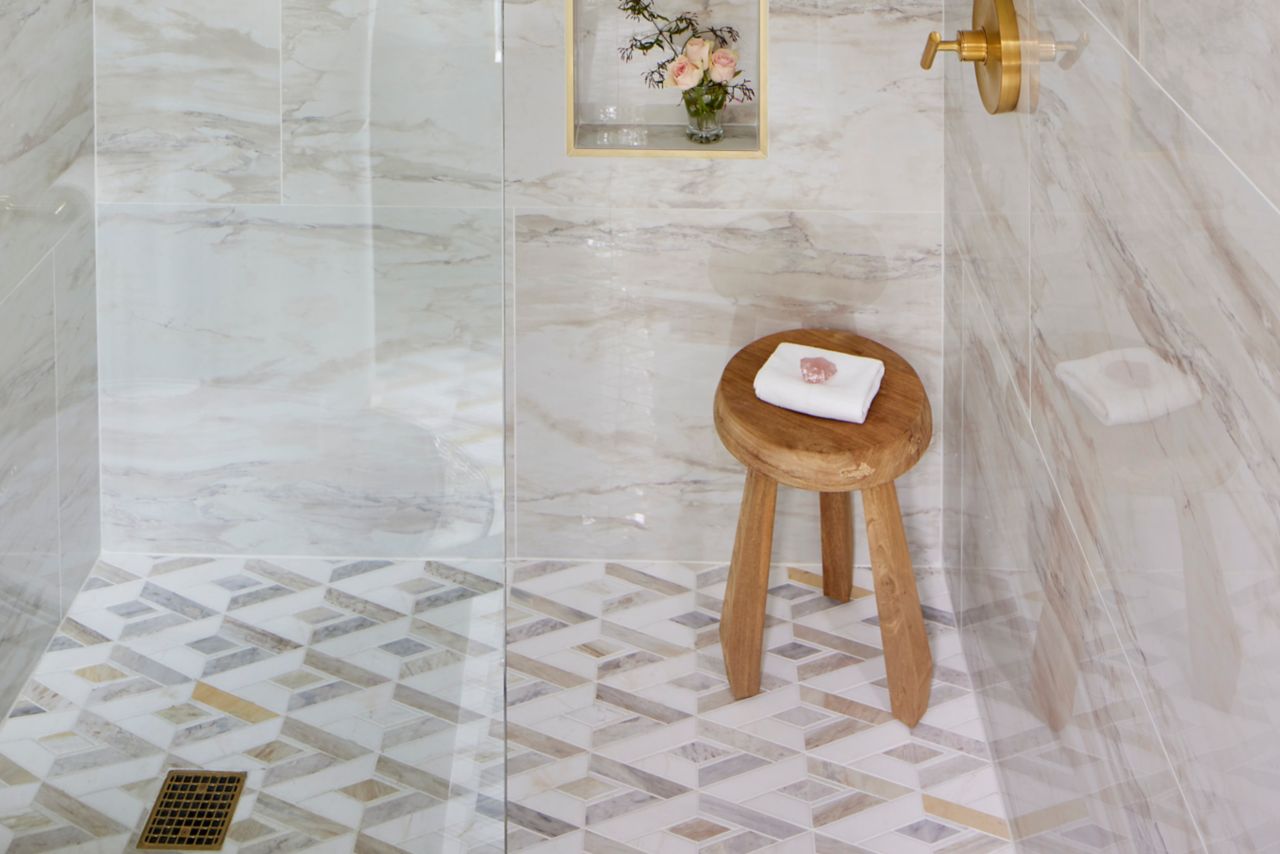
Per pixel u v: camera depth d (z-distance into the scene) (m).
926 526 2.67
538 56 2.41
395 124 1.31
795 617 2.54
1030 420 1.75
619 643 2.46
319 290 1.22
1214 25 0.99
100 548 1.02
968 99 2.15
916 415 2.16
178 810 0.96
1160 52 1.13
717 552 2.72
